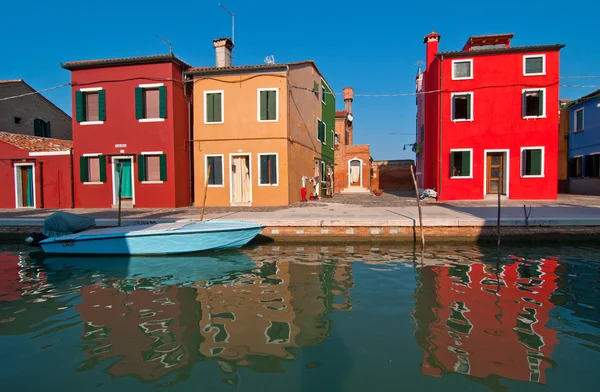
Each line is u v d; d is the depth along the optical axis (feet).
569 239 35.73
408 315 18.39
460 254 32.09
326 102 84.84
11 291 23.59
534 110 61.52
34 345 15.83
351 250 34.63
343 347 15.14
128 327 17.57
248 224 36.32
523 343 15.31
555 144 60.64
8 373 13.64
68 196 61.00
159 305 20.52
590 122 76.33
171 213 49.29
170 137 57.26
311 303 20.33
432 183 71.72
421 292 21.88
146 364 14.08
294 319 18.15
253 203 58.08
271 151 57.52
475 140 62.75
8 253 36.14
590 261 29.04
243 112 58.08
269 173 57.67
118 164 59.41
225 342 15.80
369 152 110.83
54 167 61.16
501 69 61.77
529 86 60.95
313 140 73.51
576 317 17.94
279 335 16.38
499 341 15.53
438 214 42.09
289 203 58.13
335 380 12.75
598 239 35.63
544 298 20.59
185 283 24.70
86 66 58.65
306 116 68.64
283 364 13.88
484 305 19.67
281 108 57.16
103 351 15.21
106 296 22.29
